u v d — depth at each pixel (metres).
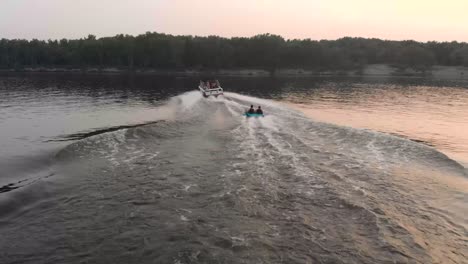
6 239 12.56
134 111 42.31
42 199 15.77
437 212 14.59
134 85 83.38
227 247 11.93
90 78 108.38
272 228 13.12
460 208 14.98
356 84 103.44
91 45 152.50
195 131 28.22
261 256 11.44
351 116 42.44
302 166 19.56
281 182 17.36
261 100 52.47
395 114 45.25
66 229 13.24
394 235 12.70
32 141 26.61
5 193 15.94
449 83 115.00
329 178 17.91
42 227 13.38
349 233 12.80
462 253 11.79
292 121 31.92
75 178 18.14
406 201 15.52
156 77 119.62
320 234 12.73
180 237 12.55
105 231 13.08
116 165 19.98
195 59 155.75
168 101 52.03
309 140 25.16
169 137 26.22
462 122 40.19
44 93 62.53
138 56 153.62
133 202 15.38
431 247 12.07
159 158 21.23
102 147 23.12
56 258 11.52
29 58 156.62
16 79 99.38
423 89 88.44
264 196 15.77
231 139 25.48
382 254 11.58
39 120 35.91
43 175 18.73
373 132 26.56
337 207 14.77
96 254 11.70
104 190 16.67
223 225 13.36
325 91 77.44
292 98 60.72
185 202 15.31
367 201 15.38
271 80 115.56
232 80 112.12
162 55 151.62
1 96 56.97
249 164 19.97
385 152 22.30
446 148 27.69
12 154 22.22
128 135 25.81
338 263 11.11
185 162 20.47
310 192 16.20
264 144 24.02
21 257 11.57
